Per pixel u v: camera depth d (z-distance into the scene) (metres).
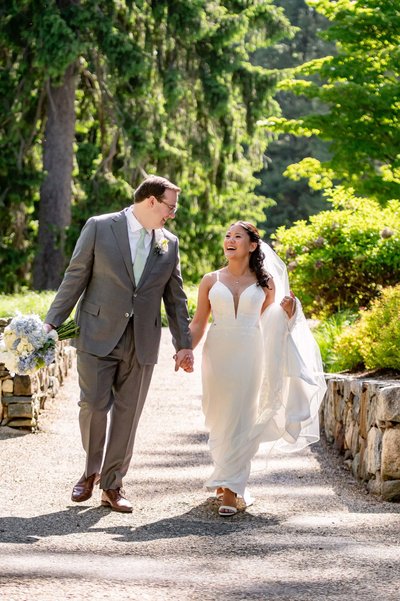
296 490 7.27
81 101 31.14
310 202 45.66
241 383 6.65
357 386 7.98
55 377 11.93
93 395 6.41
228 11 29.12
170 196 6.44
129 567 4.81
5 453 8.59
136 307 6.43
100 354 6.39
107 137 30.16
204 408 6.82
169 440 9.35
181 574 4.68
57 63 25.22
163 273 6.53
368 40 21.56
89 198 29.00
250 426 6.65
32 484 7.32
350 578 4.61
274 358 6.84
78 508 6.50
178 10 26.73
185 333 6.71
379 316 9.56
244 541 5.49
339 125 21.06
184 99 29.14
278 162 47.06
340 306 15.36
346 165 21.45
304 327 7.06
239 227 6.82
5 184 27.92
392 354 8.88
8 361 6.22
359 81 21.02
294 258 15.83
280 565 4.87
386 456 6.95
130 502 6.76
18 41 26.92
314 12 50.28
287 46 49.16
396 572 4.71
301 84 21.28
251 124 29.77
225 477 6.48
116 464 6.49
